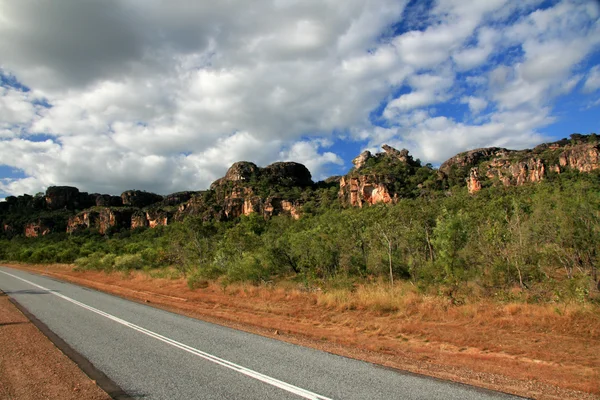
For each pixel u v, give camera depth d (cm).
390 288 1530
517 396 530
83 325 1048
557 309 948
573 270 1393
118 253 5603
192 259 3119
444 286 1378
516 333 879
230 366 672
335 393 540
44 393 555
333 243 2381
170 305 1486
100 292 1928
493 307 1093
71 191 16650
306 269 2231
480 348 797
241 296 1648
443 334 905
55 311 1291
